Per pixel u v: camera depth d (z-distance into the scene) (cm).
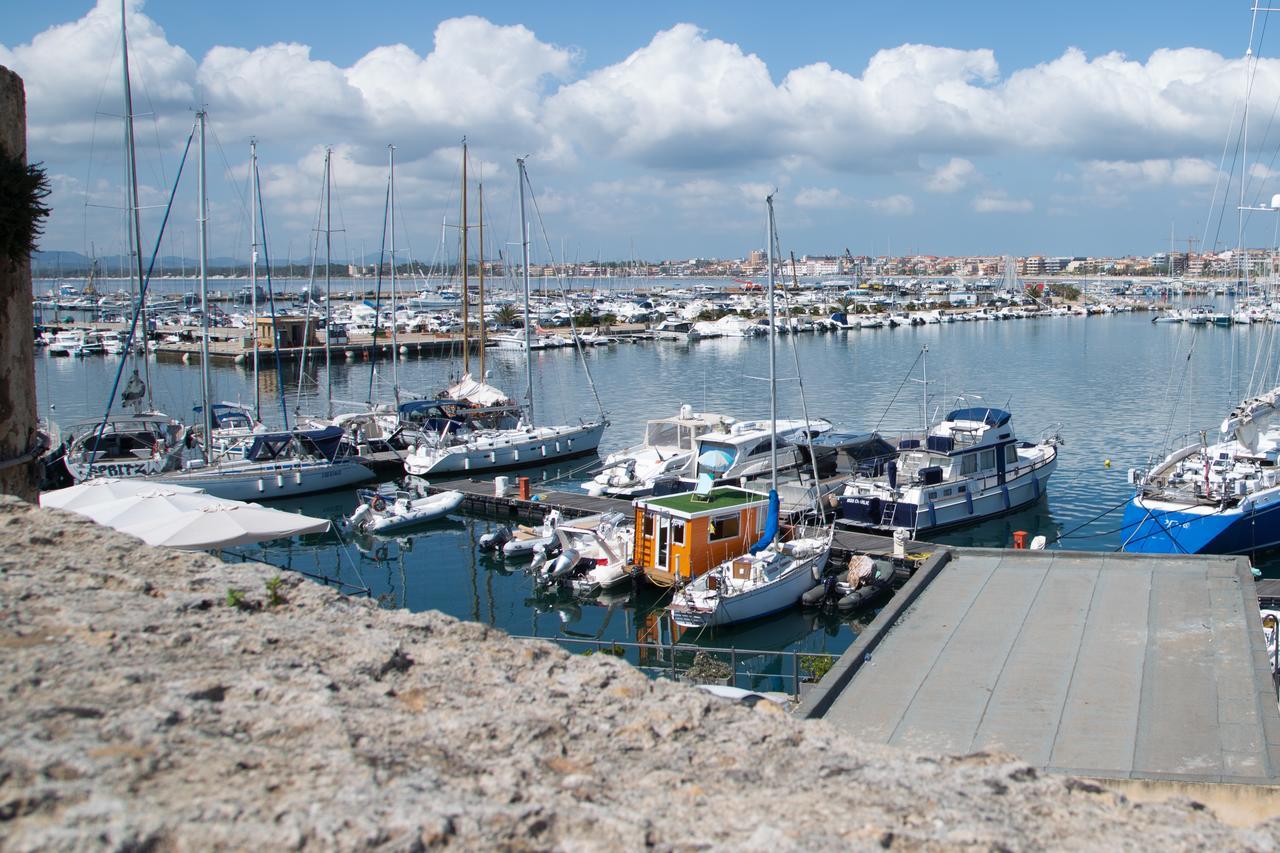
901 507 3622
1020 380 8169
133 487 2192
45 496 2145
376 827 379
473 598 3200
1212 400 6738
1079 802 464
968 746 1155
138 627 549
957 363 9631
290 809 386
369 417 5453
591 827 409
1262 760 1082
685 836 411
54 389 7975
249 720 461
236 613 599
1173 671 1333
